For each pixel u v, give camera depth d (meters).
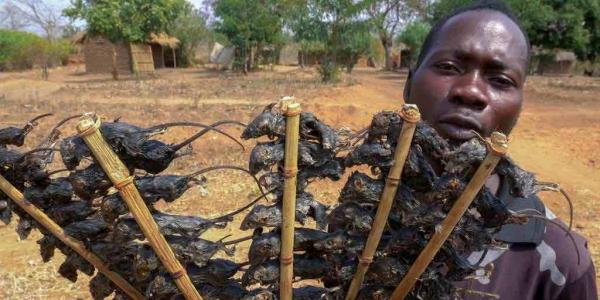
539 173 9.99
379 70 45.69
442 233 1.11
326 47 26.02
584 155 11.48
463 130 1.35
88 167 1.20
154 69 40.34
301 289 1.31
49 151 1.30
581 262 1.53
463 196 1.07
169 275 1.27
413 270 1.17
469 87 1.34
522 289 1.50
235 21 34.56
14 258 5.82
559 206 8.00
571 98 21.47
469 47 1.37
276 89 21.20
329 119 13.55
